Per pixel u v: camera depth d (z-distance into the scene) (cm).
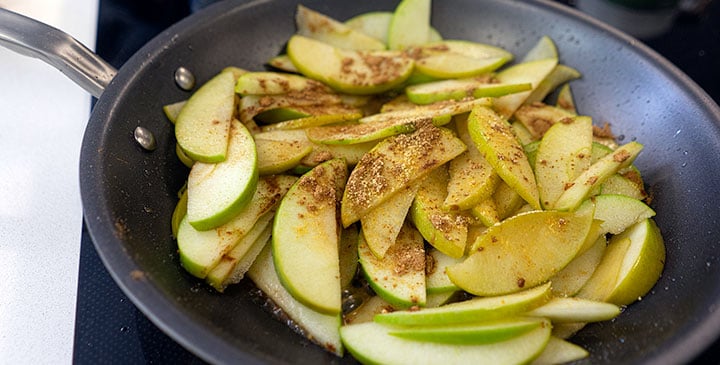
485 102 40
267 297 36
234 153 37
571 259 35
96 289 37
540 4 44
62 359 35
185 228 36
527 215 35
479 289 34
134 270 31
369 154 38
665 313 33
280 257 35
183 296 33
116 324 36
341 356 34
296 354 33
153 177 37
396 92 44
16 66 47
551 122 42
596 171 38
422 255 36
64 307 37
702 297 32
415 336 33
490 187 37
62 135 44
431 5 46
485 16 45
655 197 39
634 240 36
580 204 37
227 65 42
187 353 35
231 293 35
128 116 36
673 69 40
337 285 34
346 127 40
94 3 51
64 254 38
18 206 40
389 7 46
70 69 36
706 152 37
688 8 54
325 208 36
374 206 36
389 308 35
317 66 43
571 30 44
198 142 38
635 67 42
